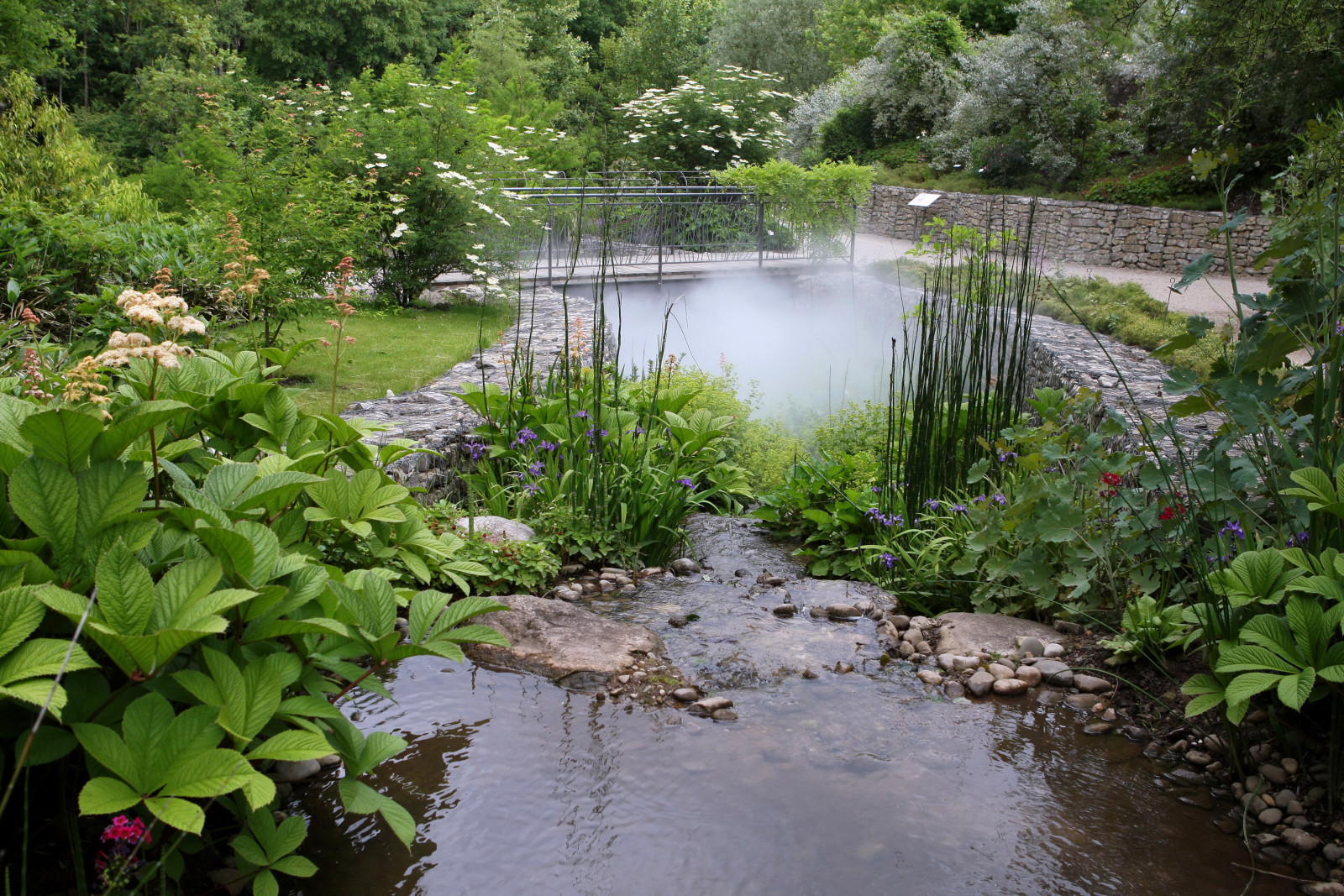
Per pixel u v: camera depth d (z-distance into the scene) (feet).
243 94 68.80
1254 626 8.49
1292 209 11.46
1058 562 12.95
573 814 8.27
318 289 25.17
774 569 15.69
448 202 37.01
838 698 10.75
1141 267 55.06
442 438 17.52
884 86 79.97
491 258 38.88
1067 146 65.87
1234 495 10.46
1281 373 14.65
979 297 18.99
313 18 86.69
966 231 25.50
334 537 11.05
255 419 10.79
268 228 23.88
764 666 11.51
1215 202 52.90
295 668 7.18
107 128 75.31
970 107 69.36
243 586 7.18
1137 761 9.52
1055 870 7.68
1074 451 13.55
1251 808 8.61
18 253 19.93
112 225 24.31
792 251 53.06
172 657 6.66
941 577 14.16
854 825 8.23
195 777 5.92
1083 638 12.09
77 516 6.75
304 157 29.40
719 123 66.28
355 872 7.36
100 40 84.07
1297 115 44.98
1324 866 7.75
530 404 18.13
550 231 43.32
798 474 18.21
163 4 80.07
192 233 25.88
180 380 10.36
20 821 6.61
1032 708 10.59
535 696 10.50
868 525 15.79
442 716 9.95
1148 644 11.10
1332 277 10.12
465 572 12.80
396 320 33.88
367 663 11.10
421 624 8.34
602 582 14.44
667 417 19.57
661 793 8.66
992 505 13.67
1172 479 11.88
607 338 28.32
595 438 16.17
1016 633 12.21
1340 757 8.53
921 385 16.16
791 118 86.28
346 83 85.51
